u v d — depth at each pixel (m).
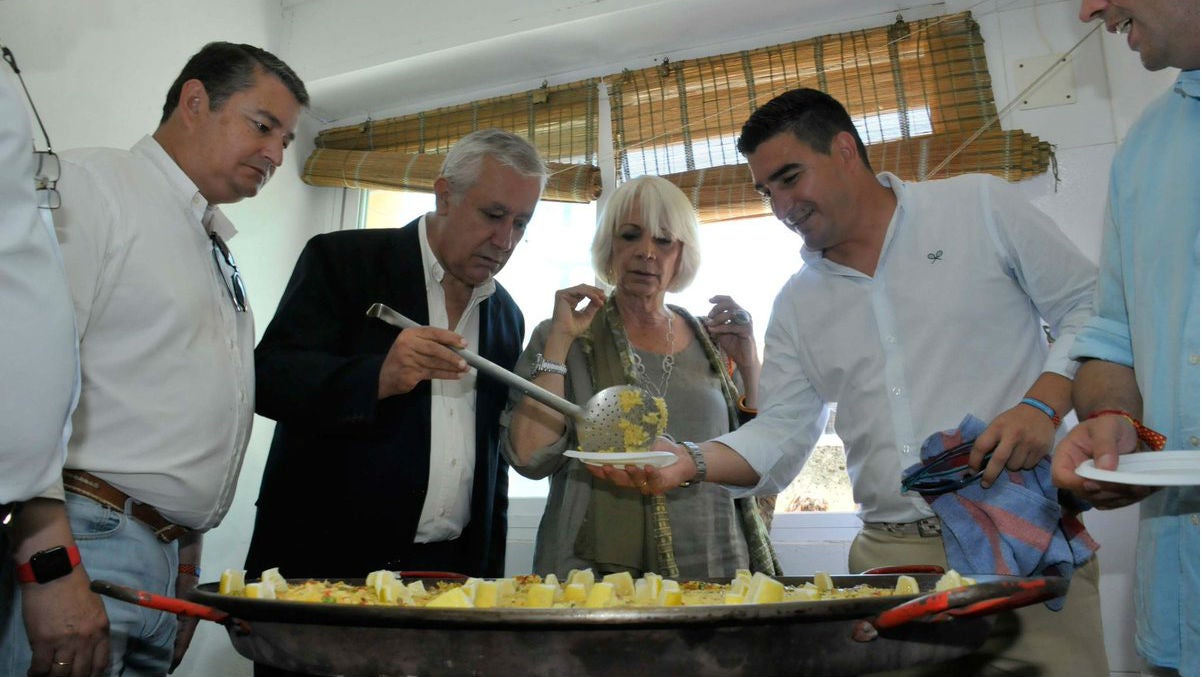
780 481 1.44
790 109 1.32
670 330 1.71
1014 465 1.04
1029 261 1.24
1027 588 0.66
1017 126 1.93
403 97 2.65
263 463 2.41
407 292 1.58
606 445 1.31
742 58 2.23
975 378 1.24
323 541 1.45
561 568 1.53
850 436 1.35
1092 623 1.12
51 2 1.89
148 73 2.14
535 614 0.63
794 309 1.44
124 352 1.14
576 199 2.33
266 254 2.48
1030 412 1.05
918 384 1.26
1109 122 1.86
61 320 0.84
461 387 1.59
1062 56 1.92
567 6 2.26
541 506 2.24
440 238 1.56
